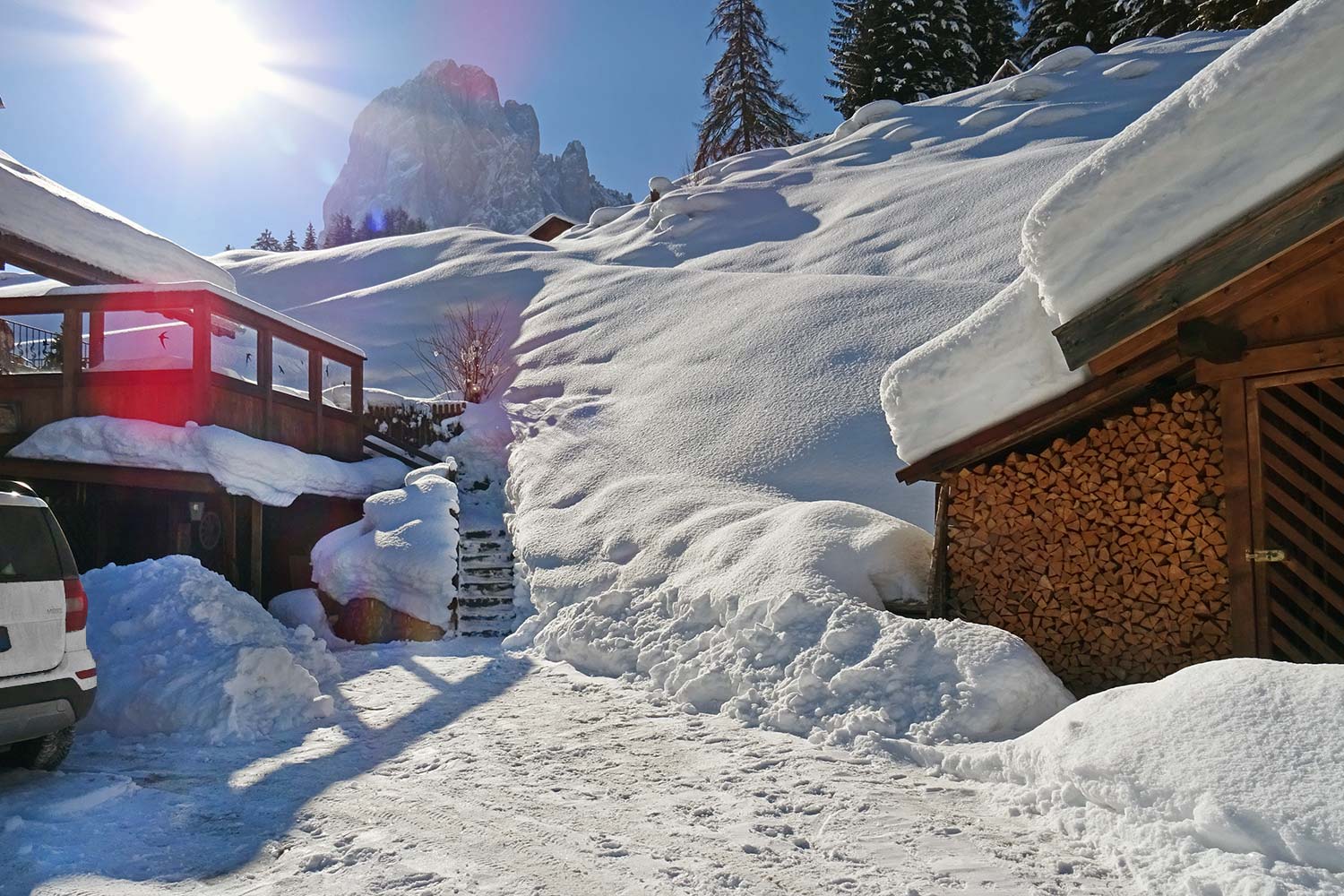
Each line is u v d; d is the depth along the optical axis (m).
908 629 6.09
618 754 5.37
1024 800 4.24
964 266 18.33
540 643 8.95
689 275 21.42
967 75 43.47
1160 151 4.91
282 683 6.35
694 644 7.28
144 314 24.22
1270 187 4.67
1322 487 5.80
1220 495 5.72
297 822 4.20
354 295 26.95
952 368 6.48
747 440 11.80
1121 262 5.17
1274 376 5.25
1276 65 4.50
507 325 22.39
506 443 15.12
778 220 27.25
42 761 4.94
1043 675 5.58
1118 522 6.19
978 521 6.86
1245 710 3.81
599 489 11.63
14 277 26.70
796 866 3.59
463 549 11.98
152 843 3.91
